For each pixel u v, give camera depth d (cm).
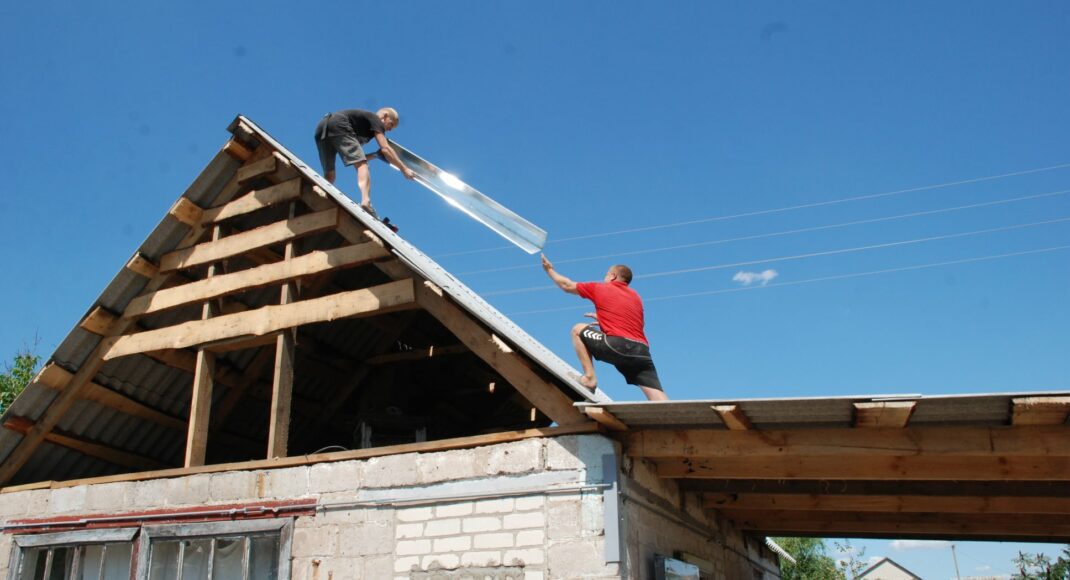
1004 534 1077
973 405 588
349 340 1146
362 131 989
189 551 880
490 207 891
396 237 902
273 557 837
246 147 1048
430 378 1250
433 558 757
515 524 734
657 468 805
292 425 1223
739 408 637
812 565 3391
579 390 707
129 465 1147
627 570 693
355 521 805
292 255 968
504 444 762
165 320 1067
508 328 803
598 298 752
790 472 757
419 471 791
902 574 5297
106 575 914
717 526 1077
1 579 958
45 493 977
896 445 648
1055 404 561
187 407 1128
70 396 1031
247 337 948
